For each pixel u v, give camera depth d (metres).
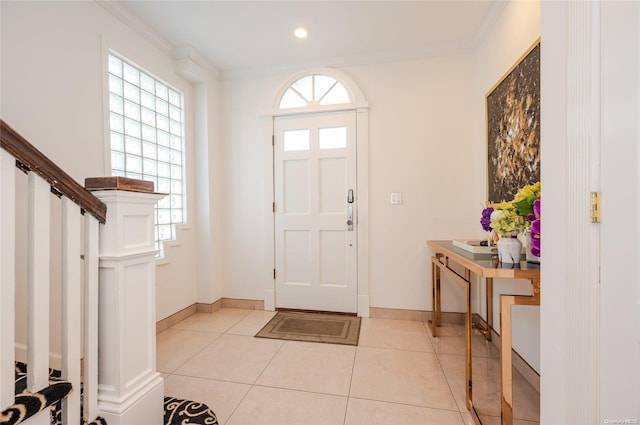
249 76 2.85
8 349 0.79
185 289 2.63
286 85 2.77
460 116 2.45
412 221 2.55
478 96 2.37
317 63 2.68
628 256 0.66
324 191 2.72
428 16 2.05
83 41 1.74
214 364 1.81
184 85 2.64
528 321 1.61
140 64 2.16
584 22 0.74
